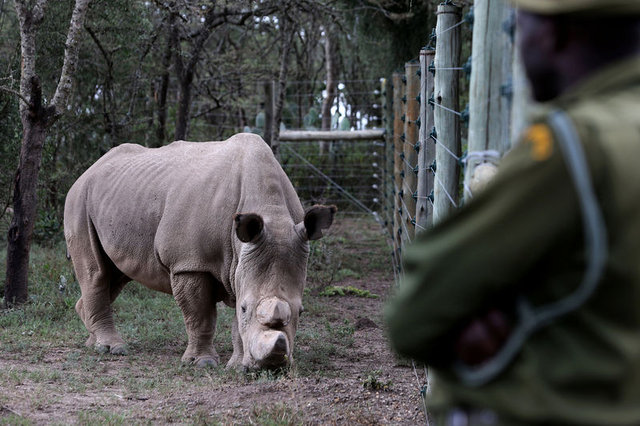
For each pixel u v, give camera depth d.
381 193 17.33
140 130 14.84
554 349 1.54
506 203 1.52
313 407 5.33
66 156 14.24
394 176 11.55
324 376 6.56
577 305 1.50
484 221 1.54
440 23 4.21
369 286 11.91
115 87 14.84
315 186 19.47
